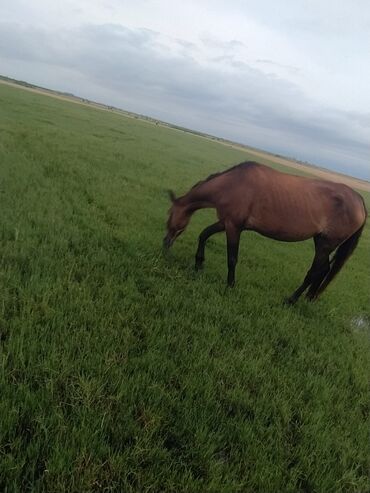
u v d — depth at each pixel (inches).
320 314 211.3
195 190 214.1
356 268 374.3
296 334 175.0
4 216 215.0
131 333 137.1
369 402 139.1
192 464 91.0
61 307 139.2
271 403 118.4
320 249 208.1
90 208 297.1
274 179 196.1
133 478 83.8
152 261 212.5
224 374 127.2
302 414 118.3
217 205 204.7
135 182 467.8
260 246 345.7
